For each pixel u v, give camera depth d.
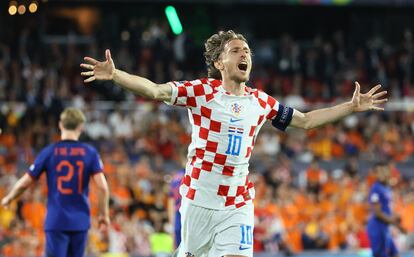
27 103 55.12
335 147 58.00
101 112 55.12
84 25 77.00
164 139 54.06
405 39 78.12
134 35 70.38
